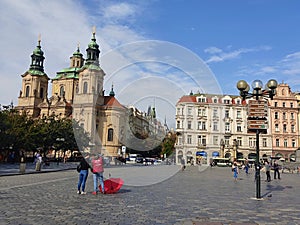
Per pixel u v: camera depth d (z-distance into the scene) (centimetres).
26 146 4372
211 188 1673
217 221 794
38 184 1634
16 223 723
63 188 1455
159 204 1038
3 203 989
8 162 4288
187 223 762
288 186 1961
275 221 815
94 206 966
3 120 3672
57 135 4994
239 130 7231
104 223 744
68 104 8112
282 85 7700
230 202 1144
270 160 6303
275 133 7506
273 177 3069
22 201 1038
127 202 1059
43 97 8688
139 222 764
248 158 7225
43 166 3716
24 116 4728
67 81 8650
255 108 1328
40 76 8575
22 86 8588
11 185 1550
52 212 858
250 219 833
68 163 4956
